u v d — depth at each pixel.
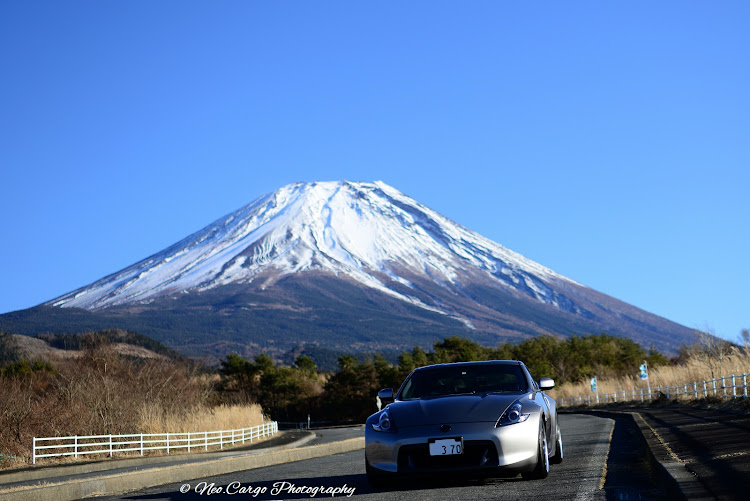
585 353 102.19
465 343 116.12
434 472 7.88
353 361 115.25
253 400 103.12
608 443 14.28
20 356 73.06
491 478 8.76
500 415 8.08
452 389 9.06
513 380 9.12
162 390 42.53
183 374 47.09
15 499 9.29
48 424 29.84
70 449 28.91
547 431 8.96
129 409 34.91
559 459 10.34
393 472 8.00
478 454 7.87
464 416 8.05
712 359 32.31
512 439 7.89
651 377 48.91
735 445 9.20
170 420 36.22
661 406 35.91
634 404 45.78
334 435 49.84
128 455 29.14
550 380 9.56
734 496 5.42
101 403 34.09
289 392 116.69
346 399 107.50
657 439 11.66
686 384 33.94
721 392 26.08
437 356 111.75
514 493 7.36
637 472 8.77
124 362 42.97
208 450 33.38
